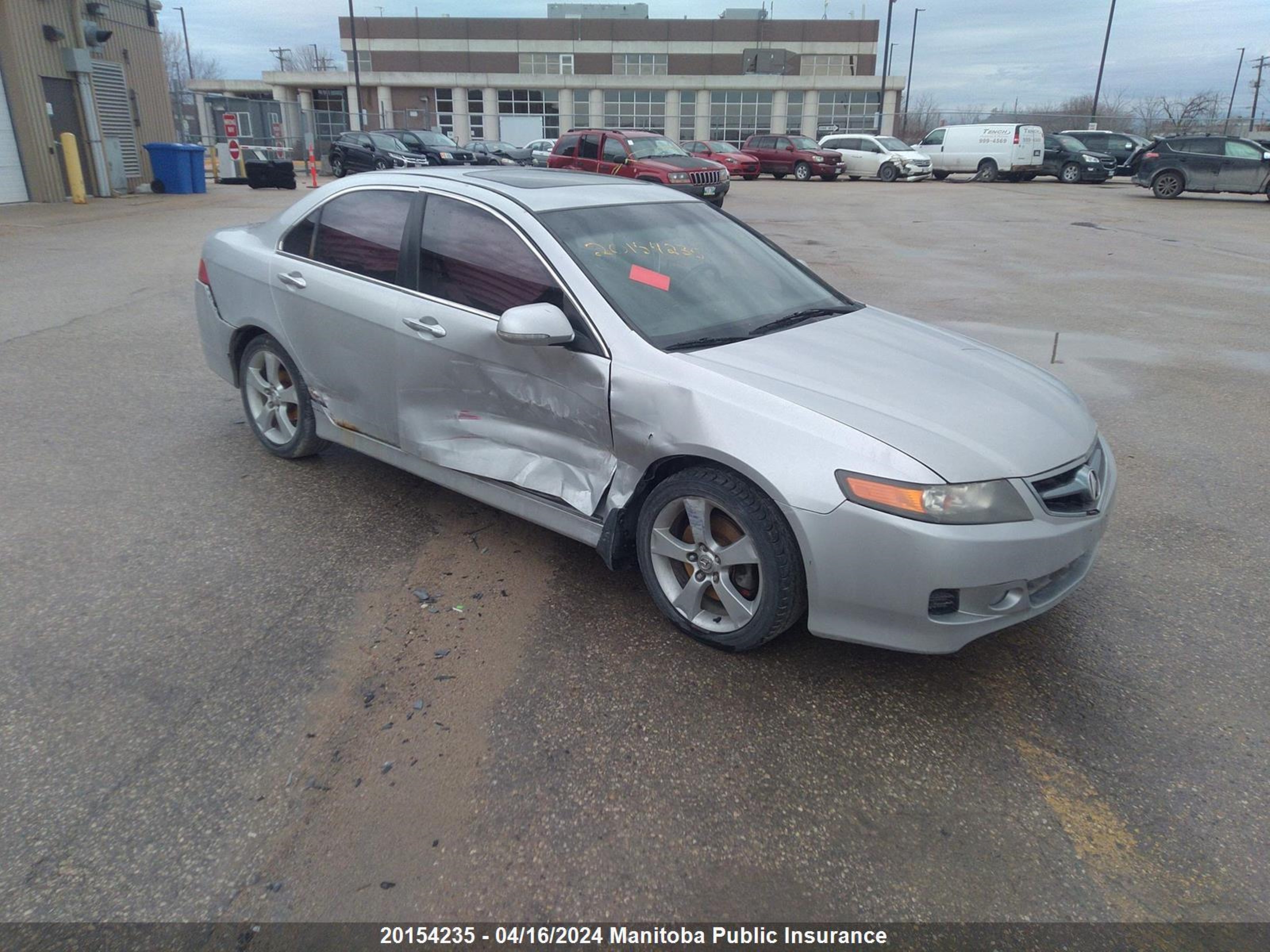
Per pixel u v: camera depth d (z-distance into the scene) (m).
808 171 31.39
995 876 2.37
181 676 3.09
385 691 3.04
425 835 2.44
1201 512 4.62
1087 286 11.20
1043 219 18.67
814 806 2.59
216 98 36.38
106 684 3.04
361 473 4.89
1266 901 2.31
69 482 4.67
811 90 56.44
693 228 4.23
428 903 2.24
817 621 3.00
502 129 56.34
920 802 2.62
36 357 6.91
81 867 2.31
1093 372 7.27
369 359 4.12
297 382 4.64
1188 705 3.08
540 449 3.61
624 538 3.46
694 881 2.33
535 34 64.38
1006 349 8.00
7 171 17.75
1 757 2.69
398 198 4.15
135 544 4.03
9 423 5.50
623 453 3.33
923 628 2.86
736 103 56.91
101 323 8.05
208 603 3.56
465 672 3.15
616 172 19.58
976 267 12.61
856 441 2.89
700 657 3.28
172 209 17.78
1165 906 2.29
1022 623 3.39
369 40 64.00
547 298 3.54
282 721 2.88
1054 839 2.49
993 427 3.08
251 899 2.24
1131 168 30.47
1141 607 3.70
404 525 4.28
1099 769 2.77
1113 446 5.57
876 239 15.46
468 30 64.31
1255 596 3.79
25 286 9.63
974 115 57.19
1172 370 7.34
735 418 3.03
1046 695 3.12
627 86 56.19
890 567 2.81
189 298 9.23
